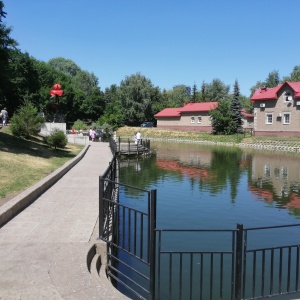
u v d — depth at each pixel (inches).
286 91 1766.7
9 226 259.9
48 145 885.2
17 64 1760.6
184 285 252.4
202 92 3764.8
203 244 339.3
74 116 2608.3
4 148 652.7
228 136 1995.6
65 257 197.8
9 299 152.4
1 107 1673.2
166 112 2760.8
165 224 407.2
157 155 1263.5
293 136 1737.2
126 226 388.2
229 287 249.4
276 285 257.0
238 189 628.4
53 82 2593.5
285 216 451.5
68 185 438.6
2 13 796.6
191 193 587.8
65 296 155.1
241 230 177.9
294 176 787.4
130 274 260.5
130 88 2832.2
